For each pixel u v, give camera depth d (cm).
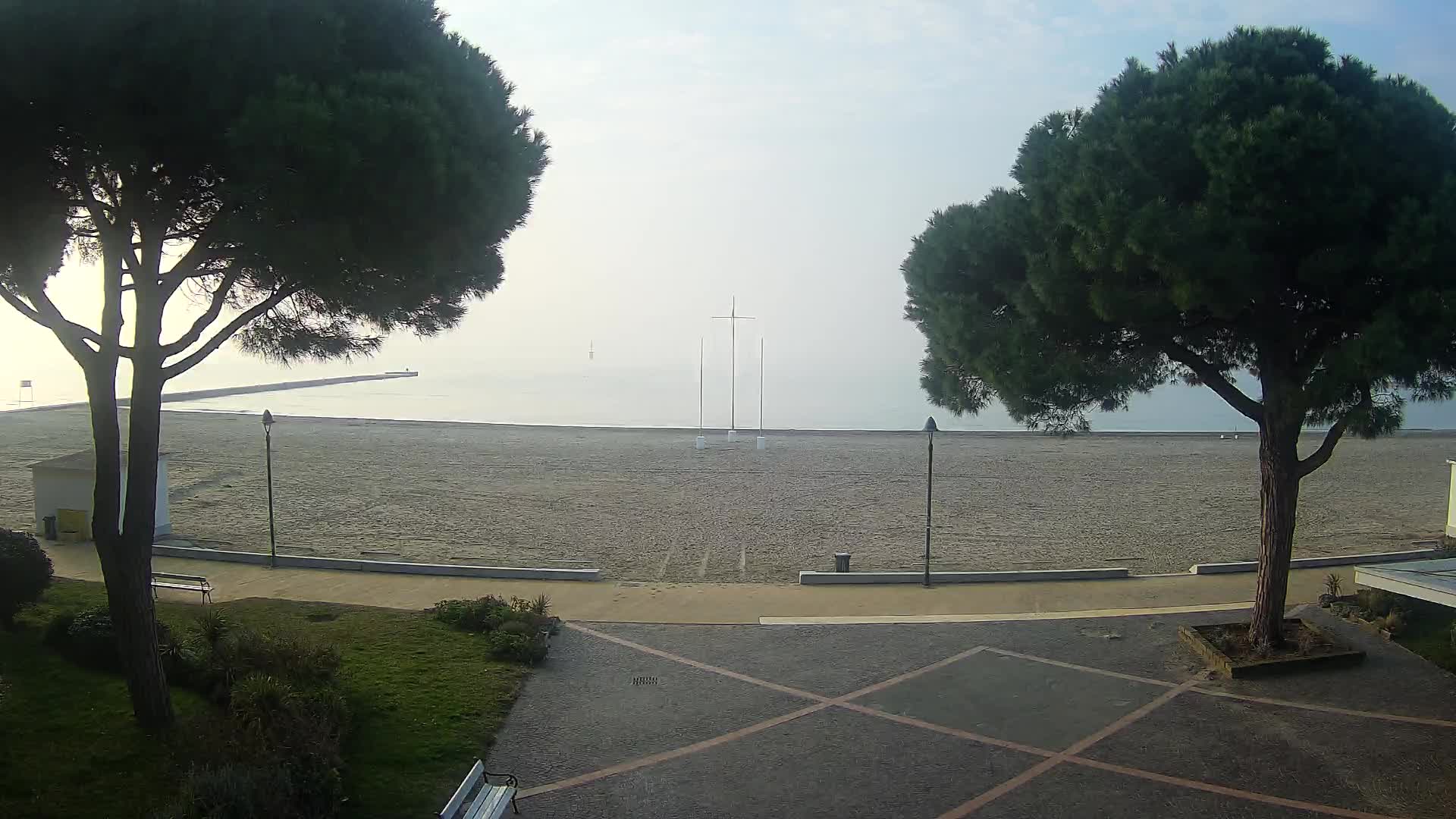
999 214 1499
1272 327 1386
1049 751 1175
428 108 983
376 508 3092
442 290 1152
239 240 924
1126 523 3028
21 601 1355
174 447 4550
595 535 2727
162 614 1625
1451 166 1309
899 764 1137
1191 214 1238
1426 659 1498
